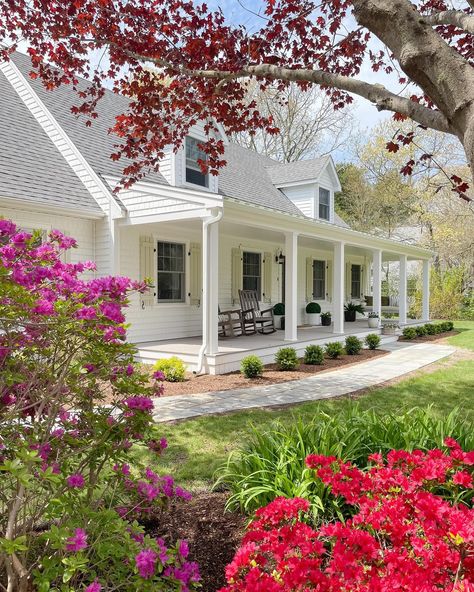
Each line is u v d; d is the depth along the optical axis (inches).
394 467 93.7
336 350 408.8
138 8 150.5
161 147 193.0
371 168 1137.4
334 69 163.8
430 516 69.8
